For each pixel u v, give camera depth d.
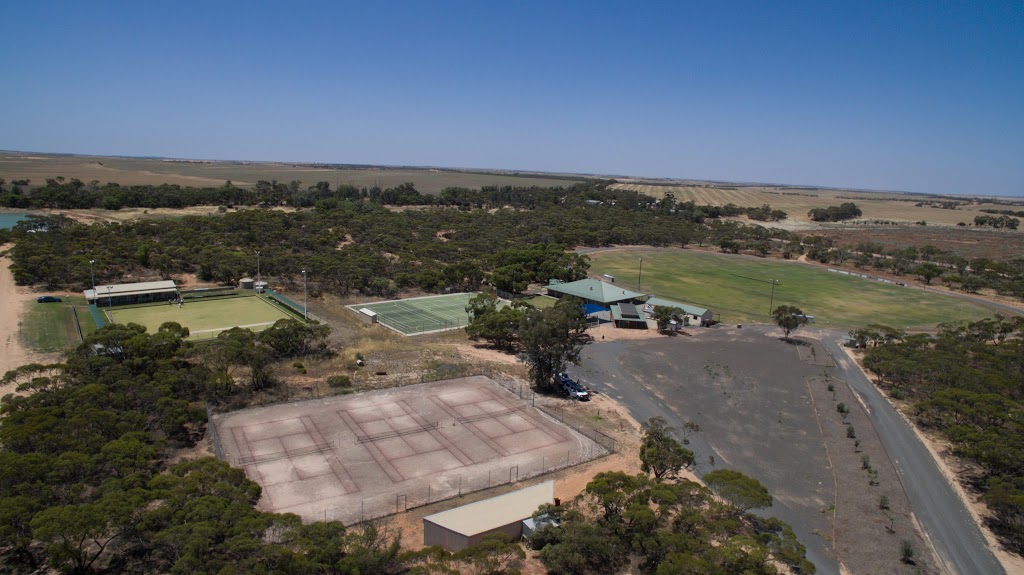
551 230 176.88
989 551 37.19
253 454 45.47
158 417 46.66
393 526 36.81
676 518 35.06
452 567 30.02
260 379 58.25
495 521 35.34
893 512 41.22
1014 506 37.84
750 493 35.03
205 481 33.75
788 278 136.75
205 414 47.81
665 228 195.12
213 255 110.00
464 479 43.06
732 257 165.75
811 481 45.19
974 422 52.53
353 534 31.41
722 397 62.28
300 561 27.39
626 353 76.75
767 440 52.19
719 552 29.38
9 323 74.06
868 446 51.44
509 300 102.44
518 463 45.72
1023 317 98.94
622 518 36.19
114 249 108.00
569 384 61.44
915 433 54.72
